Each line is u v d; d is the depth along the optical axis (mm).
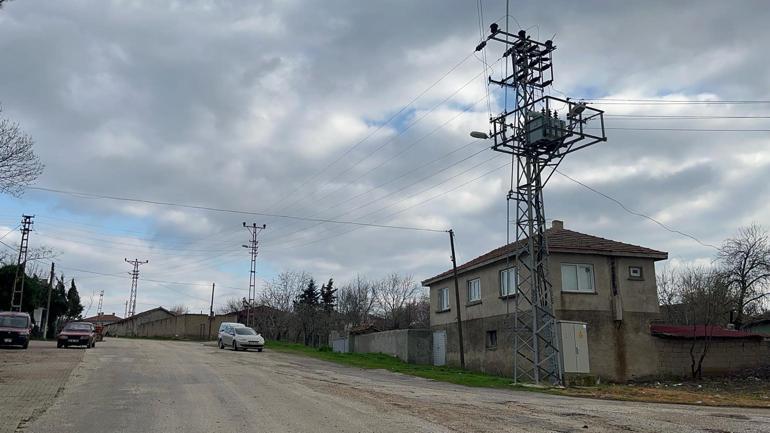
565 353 22578
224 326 40594
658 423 10625
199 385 15633
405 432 9344
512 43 22391
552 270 24484
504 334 26547
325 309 68500
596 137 21406
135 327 91125
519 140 21734
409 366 28578
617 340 24562
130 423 9906
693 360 25078
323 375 20922
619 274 25312
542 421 10711
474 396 15367
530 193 21734
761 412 12820
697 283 43438
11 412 10680
